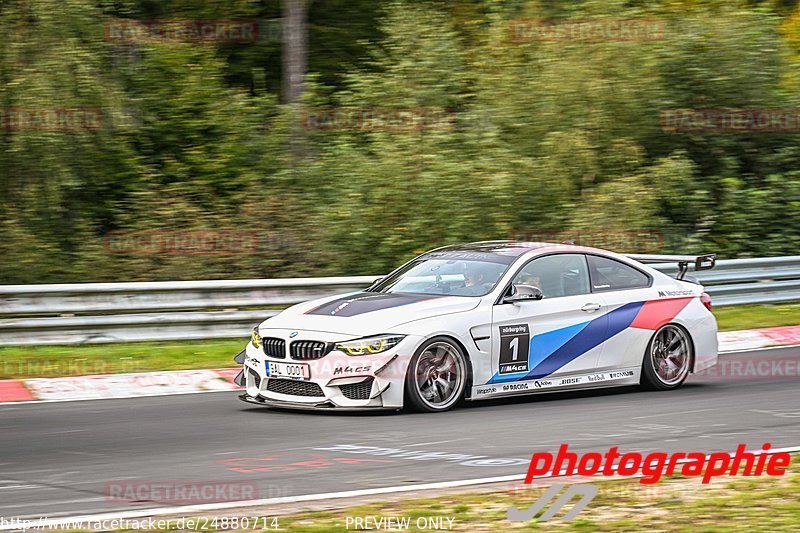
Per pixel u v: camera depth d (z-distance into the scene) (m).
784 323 26.44
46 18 30.08
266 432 14.12
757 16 38.25
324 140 34.88
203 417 15.59
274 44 41.56
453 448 12.75
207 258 30.72
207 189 33.72
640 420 14.74
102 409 16.52
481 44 36.50
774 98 37.84
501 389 16.20
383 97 34.09
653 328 17.70
